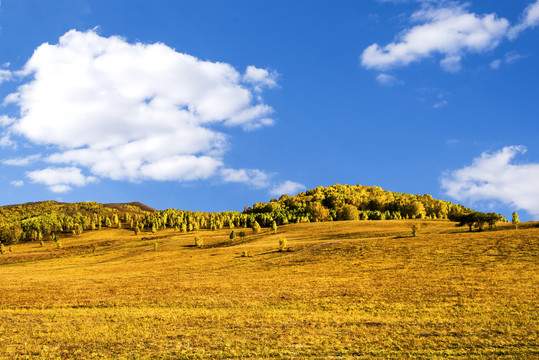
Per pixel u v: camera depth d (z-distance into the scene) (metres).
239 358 18.69
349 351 19.28
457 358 17.84
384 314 28.02
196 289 44.34
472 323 23.98
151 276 61.97
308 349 19.77
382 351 19.11
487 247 62.72
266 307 32.19
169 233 172.50
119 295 42.06
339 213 199.88
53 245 153.38
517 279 39.34
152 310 32.38
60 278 64.56
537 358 17.34
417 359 17.89
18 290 49.56
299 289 40.75
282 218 198.62
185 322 26.91
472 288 36.06
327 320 26.41
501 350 18.61
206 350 20.02
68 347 21.23
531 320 24.00
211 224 186.12
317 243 91.19
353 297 35.00
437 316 26.44
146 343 21.67
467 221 92.31
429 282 40.84
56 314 31.08
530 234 70.75
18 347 21.19
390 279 44.59
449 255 59.62
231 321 26.78
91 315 30.36
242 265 69.94
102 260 98.75
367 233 107.81
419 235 89.88
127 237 160.88
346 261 63.94
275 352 19.28
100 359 19.03
